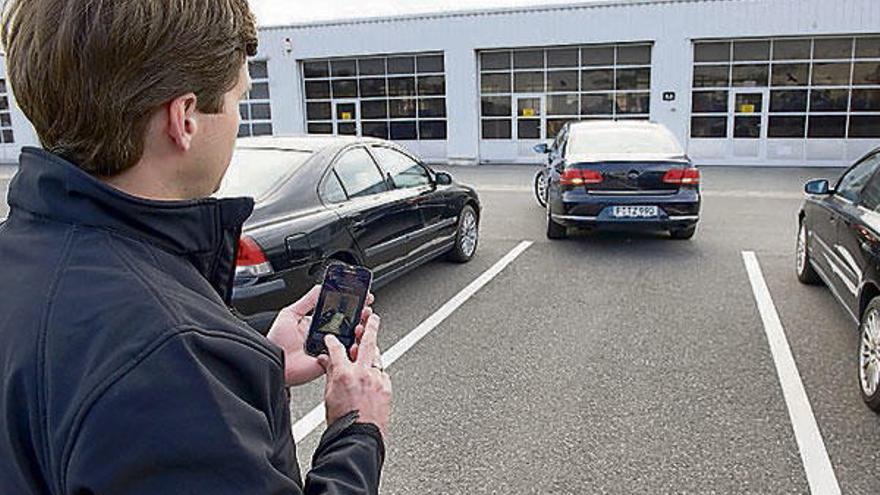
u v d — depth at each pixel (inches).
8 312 32.0
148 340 30.7
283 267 159.9
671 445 126.6
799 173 641.0
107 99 33.0
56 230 33.7
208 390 31.2
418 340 185.2
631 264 270.1
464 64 784.3
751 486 113.2
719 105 736.3
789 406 141.9
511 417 138.8
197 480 30.3
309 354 52.2
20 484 30.9
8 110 951.0
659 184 286.7
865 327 144.9
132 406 29.2
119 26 32.5
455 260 272.8
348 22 814.5
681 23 711.7
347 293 54.7
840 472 117.0
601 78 761.6
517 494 111.7
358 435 44.2
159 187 36.2
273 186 174.4
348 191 195.5
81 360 30.1
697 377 157.6
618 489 112.7
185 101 35.4
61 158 33.9
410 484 115.0
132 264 33.1
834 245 187.9
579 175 290.5
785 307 210.4
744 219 374.6
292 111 863.1
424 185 243.1
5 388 31.0
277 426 36.4
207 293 36.1
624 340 183.3
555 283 242.8
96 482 28.6
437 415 140.1
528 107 790.5
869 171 178.5
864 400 142.5
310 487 39.8
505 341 183.6
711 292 228.8
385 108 839.7
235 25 37.6
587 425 134.9
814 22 679.1
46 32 32.7
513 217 389.1
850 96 708.0
